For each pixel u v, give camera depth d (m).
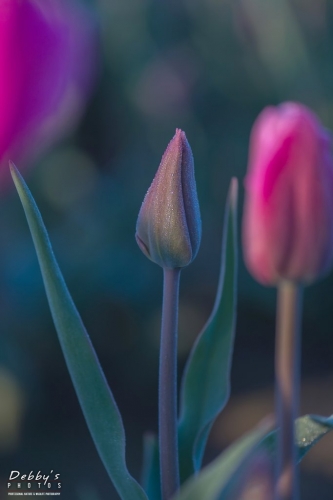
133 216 2.96
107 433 0.56
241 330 3.14
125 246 2.90
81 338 0.56
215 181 3.19
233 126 3.21
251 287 3.08
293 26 2.80
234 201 0.61
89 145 3.28
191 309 3.07
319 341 3.03
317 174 0.66
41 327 2.66
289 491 0.57
